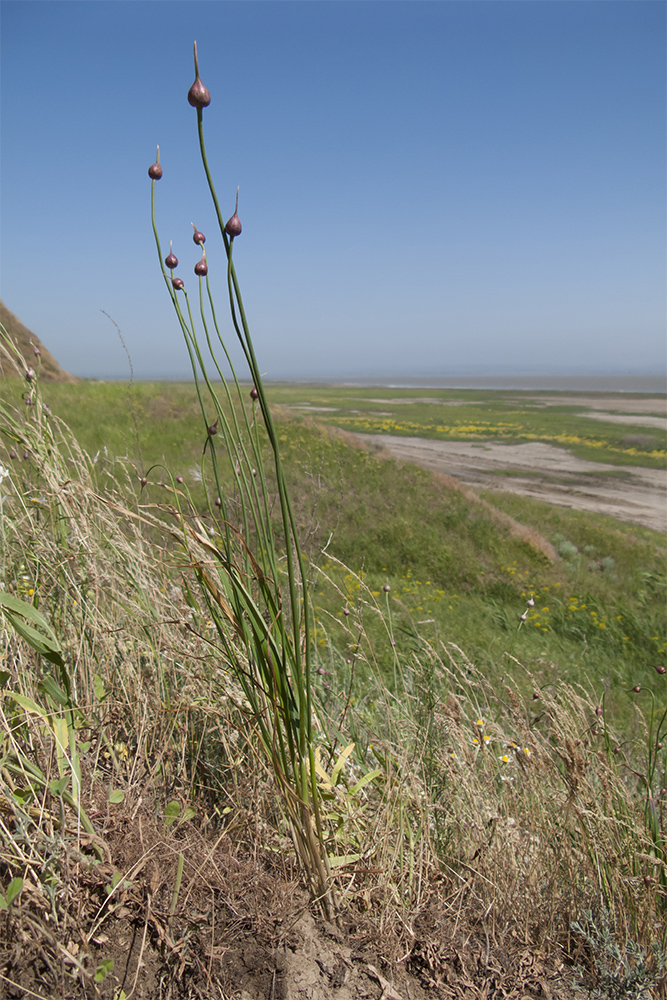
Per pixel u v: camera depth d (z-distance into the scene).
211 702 1.88
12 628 1.69
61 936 1.20
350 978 1.42
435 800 2.12
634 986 1.59
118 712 1.88
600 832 1.91
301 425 16.95
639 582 11.34
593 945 1.67
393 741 2.23
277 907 1.48
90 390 17.12
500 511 15.16
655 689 5.66
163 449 11.64
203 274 1.45
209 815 1.82
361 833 1.79
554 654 6.41
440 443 33.41
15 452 2.25
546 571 11.16
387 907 1.59
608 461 28.88
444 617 7.37
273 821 1.82
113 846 1.42
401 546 10.61
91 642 1.94
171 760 1.83
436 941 1.63
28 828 1.33
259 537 1.57
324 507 11.00
